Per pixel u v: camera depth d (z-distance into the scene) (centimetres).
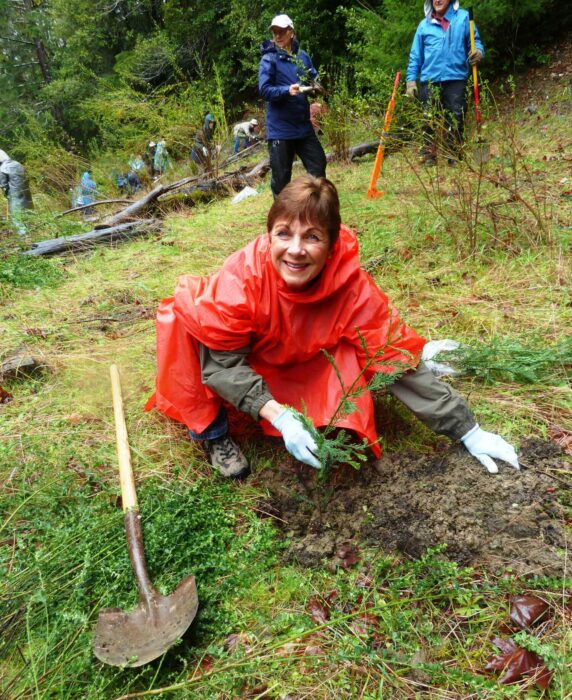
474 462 214
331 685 153
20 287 491
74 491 229
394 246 431
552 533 186
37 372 340
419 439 239
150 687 148
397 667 156
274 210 196
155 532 197
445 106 602
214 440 238
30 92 2175
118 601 176
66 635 166
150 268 509
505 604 170
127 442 239
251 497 225
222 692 153
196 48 1641
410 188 534
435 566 178
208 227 604
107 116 1086
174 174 1004
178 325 226
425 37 593
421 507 197
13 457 258
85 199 910
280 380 235
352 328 215
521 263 375
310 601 179
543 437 235
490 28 824
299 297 210
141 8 1831
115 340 372
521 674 150
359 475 219
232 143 1195
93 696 148
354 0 1134
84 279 500
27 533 214
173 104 997
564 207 439
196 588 173
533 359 267
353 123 673
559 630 161
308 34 1205
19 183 752
